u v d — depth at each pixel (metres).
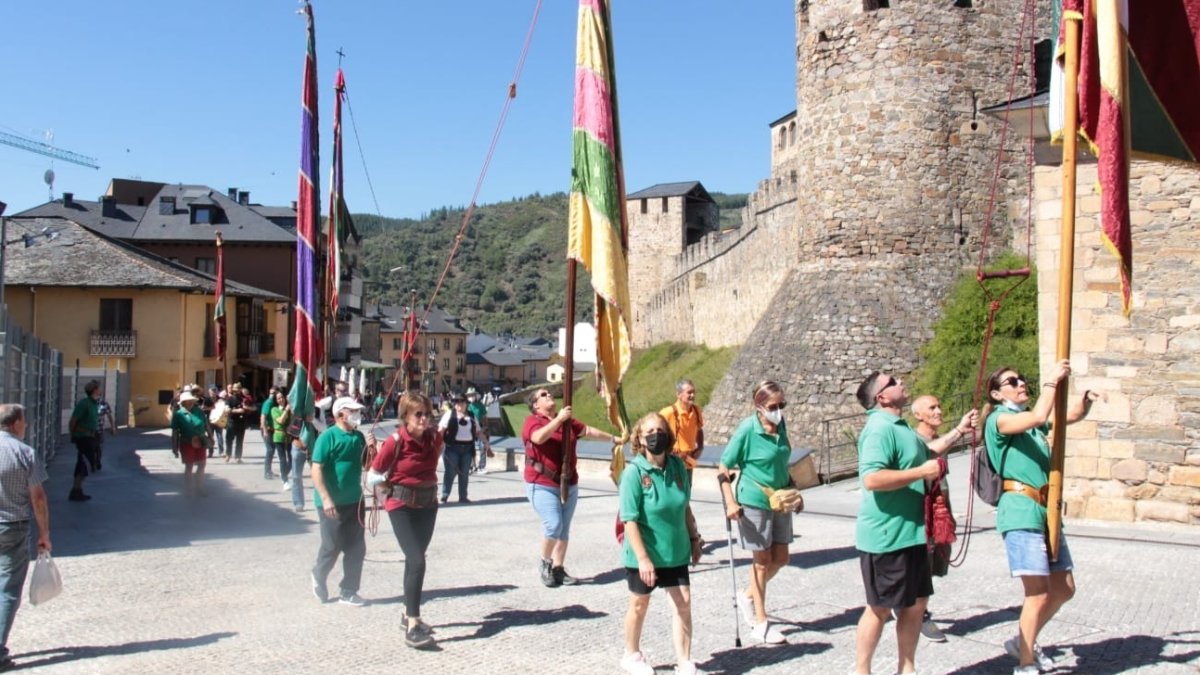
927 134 23.64
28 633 7.63
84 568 10.27
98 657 6.97
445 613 8.33
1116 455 12.38
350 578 8.70
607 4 9.12
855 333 23.25
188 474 16.77
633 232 81.38
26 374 18.23
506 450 23.28
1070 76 6.22
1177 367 12.07
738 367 26.14
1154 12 7.18
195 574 9.99
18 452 6.98
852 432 21.72
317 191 15.30
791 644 7.27
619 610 8.38
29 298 40.97
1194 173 12.05
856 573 9.68
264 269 62.34
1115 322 12.47
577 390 53.09
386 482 7.44
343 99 17.61
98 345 41.03
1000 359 20.95
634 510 6.42
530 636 7.54
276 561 10.77
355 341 73.81
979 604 8.32
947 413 20.91
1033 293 21.69
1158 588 8.74
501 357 142.25
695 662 6.86
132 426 41.16
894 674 6.48
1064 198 6.15
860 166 24.09
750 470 7.64
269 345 53.62
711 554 10.94
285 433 18.36
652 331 66.00
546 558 9.44
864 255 24.05
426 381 80.75
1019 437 6.39
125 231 62.84
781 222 40.94
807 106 25.55
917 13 23.73
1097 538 11.24
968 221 23.70
